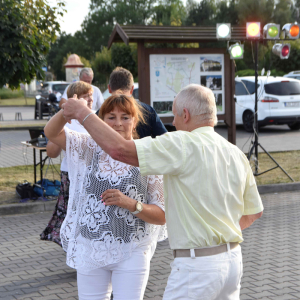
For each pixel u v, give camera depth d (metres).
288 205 7.41
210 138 2.21
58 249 5.29
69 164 2.62
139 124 3.93
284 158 11.12
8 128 18.14
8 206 6.82
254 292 4.11
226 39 8.73
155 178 2.60
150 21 78.12
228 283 2.20
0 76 7.76
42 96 23.36
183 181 2.12
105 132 2.06
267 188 8.31
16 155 11.96
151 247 2.67
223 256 2.16
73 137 2.61
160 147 2.09
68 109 2.12
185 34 9.01
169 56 9.05
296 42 31.80
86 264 2.50
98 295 2.55
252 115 16.00
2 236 5.79
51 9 8.42
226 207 2.20
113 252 2.49
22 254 5.12
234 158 2.27
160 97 9.09
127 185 2.53
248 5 40.28
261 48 31.91
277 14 39.44
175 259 2.18
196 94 2.24
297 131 16.53
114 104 2.60
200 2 46.53
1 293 4.08
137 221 2.54
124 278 2.52
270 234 5.89
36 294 4.07
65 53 77.69
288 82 15.70
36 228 6.15
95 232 2.50
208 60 9.32
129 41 8.91
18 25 7.57
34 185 7.34
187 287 2.13
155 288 4.22
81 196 2.60
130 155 2.07
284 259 4.96
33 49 8.16
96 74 43.44
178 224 2.15
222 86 9.52
